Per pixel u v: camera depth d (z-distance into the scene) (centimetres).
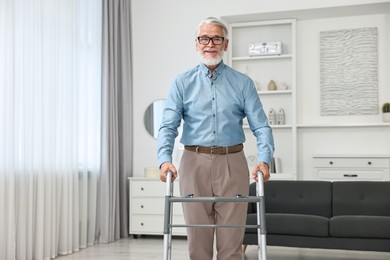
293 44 626
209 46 246
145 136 651
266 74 649
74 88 525
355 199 491
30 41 451
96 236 570
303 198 505
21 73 441
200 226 221
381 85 616
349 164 592
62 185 499
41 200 458
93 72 566
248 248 540
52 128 480
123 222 607
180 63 648
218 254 255
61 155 493
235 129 254
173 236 608
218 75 254
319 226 439
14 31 427
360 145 621
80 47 545
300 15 620
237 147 254
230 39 650
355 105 622
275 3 606
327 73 632
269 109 647
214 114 251
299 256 491
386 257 485
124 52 627
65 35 507
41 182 459
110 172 580
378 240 426
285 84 637
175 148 639
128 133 634
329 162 598
